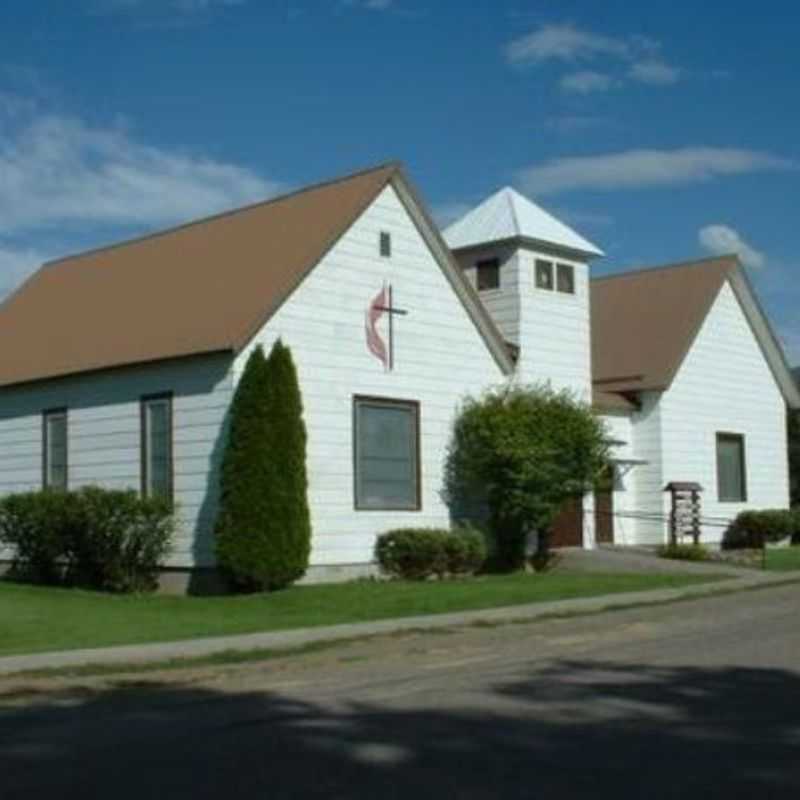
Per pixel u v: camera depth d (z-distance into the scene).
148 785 8.85
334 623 19.73
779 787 8.45
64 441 27.97
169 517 24.66
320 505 25.09
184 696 13.23
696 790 8.39
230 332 24.25
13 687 14.12
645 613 20.16
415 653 16.33
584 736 10.23
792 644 15.75
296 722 11.18
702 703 11.63
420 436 27.08
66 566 26.52
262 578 23.27
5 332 31.92
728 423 36.78
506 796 8.27
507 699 12.09
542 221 31.20
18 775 9.30
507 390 28.28
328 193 27.55
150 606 22.22
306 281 25.23
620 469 34.25
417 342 27.22
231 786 8.73
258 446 23.47
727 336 37.00
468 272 31.50
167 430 25.50
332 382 25.52
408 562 25.84
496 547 28.12
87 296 31.02
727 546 36.03
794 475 47.75
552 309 31.33
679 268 37.66
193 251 29.45
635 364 35.00
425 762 9.34
